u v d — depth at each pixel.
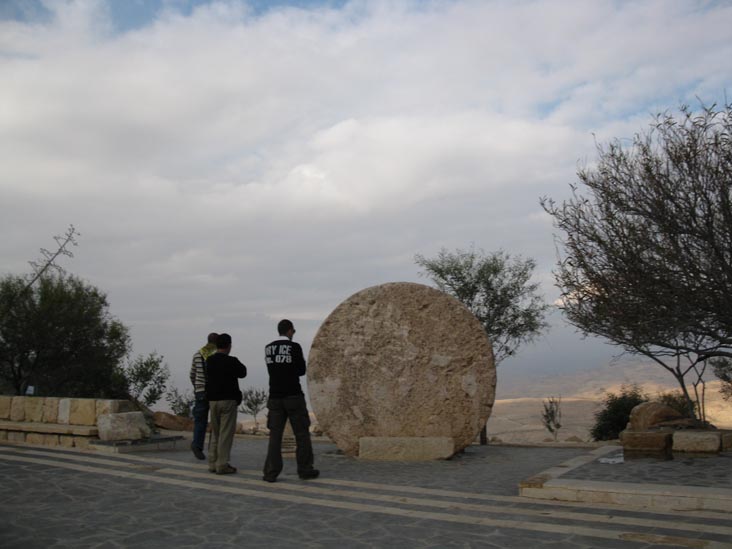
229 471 9.23
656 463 8.85
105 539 5.72
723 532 5.68
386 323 11.88
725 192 9.26
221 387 9.29
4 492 7.71
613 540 5.52
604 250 10.20
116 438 11.81
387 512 6.77
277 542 5.64
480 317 17.98
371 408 11.65
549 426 22.47
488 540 5.62
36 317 19.16
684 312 9.59
